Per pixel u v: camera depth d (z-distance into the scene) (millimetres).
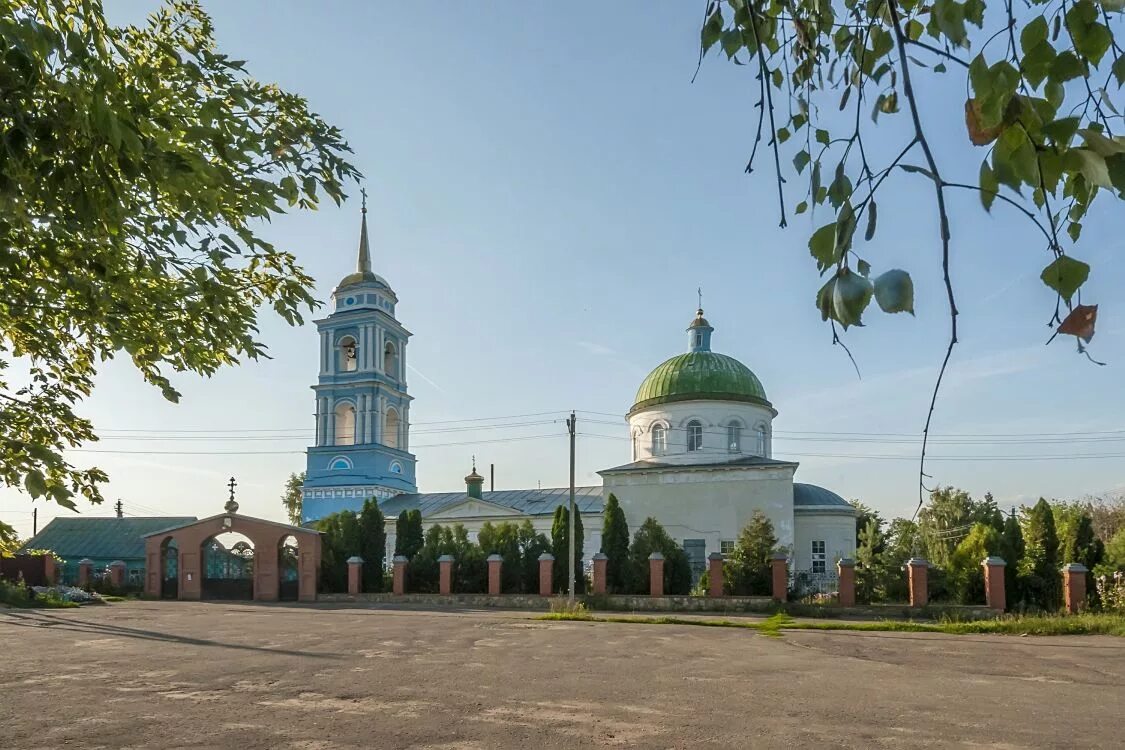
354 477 50219
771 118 2535
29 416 6188
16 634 19594
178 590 37562
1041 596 27000
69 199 4363
